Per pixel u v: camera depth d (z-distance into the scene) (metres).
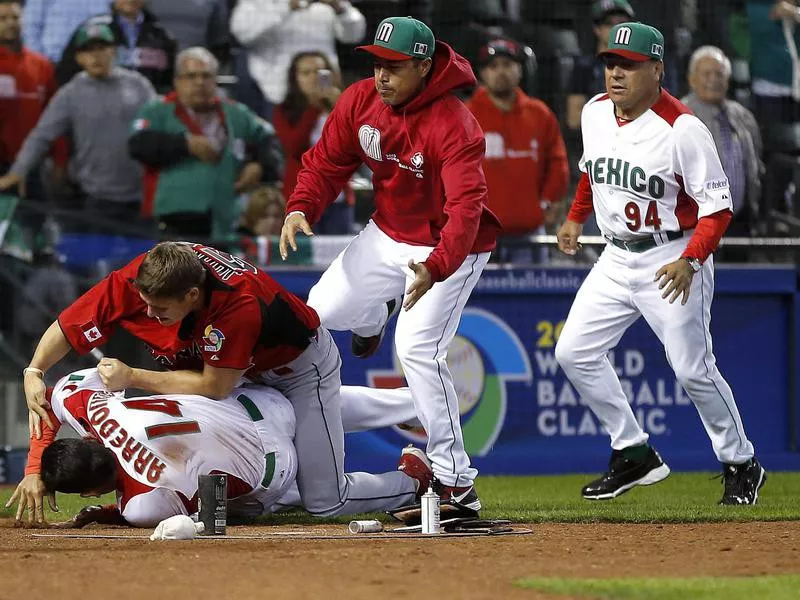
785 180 33.25
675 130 21.19
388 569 13.37
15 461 30.66
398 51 17.58
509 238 32.06
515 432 31.77
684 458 32.19
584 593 11.64
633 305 22.56
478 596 11.50
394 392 20.22
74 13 31.23
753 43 32.94
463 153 17.84
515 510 21.27
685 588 11.90
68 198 31.44
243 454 17.38
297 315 17.61
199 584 12.33
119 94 31.17
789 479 29.89
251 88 31.81
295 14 31.69
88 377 17.59
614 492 23.44
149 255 16.23
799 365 32.88
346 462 30.73
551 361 31.97
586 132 22.39
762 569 13.70
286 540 16.20
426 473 19.75
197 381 17.14
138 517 17.14
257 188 31.69
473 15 32.31
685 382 22.44
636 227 22.02
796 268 32.78
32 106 31.00
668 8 32.66
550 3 32.59
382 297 19.70
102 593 11.83
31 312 31.14
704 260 20.92
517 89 31.77
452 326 18.78
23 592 11.93
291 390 18.59
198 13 31.67
